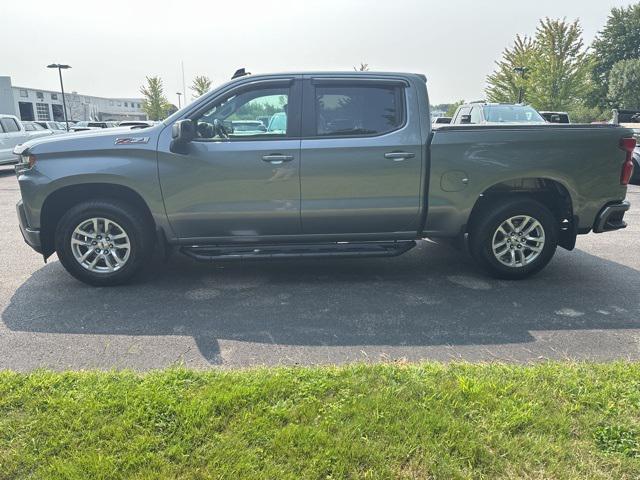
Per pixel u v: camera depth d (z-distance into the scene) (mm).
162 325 4047
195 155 4598
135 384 2928
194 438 2445
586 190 4938
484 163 4773
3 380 2965
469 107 14781
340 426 2539
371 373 3072
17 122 17266
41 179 4570
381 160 4703
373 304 4539
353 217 4836
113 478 2195
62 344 3689
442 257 6062
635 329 4000
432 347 3682
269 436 2463
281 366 3277
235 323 4102
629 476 2256
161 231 4777
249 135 4695
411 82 4750
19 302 4523
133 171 4586
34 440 2422
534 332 3945
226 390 2846
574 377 3039
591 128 4844
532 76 32438
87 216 4730
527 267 5109
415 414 2629
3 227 7832
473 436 2479
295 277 5297
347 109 4727
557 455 2371
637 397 2807
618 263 5809
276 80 4695
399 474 2246
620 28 58406
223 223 4777
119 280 4906
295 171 4664
